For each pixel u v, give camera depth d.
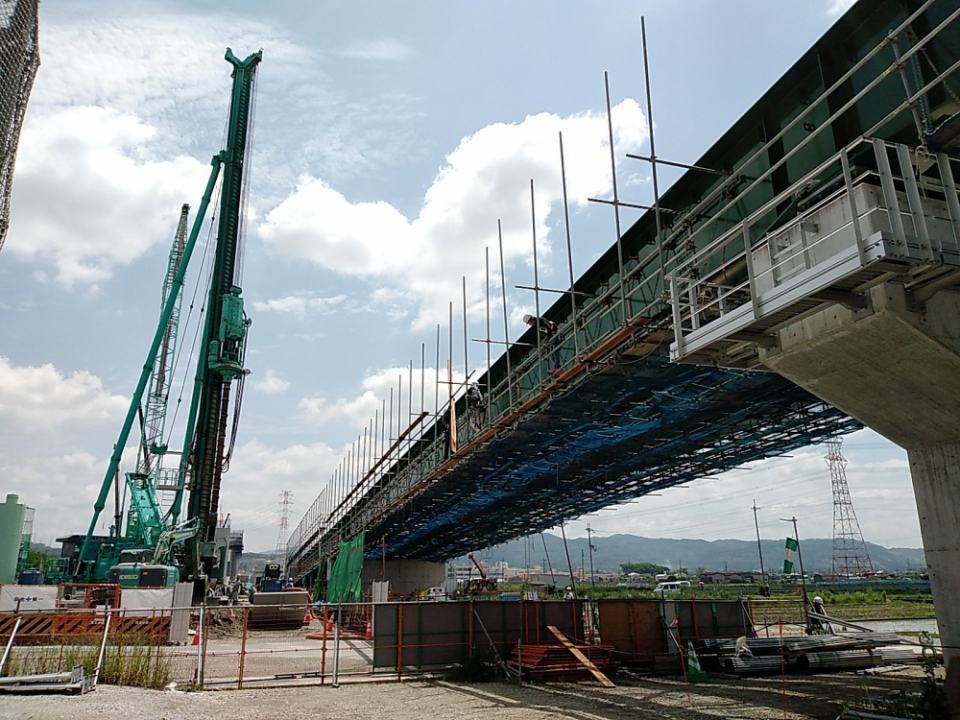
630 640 25.75
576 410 27.97
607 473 39.12
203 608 20.72
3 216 8.66
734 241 18.62
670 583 99.69
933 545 14.05
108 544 54.59
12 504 61.59
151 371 59.50
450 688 20.70
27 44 8.68
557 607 25.77
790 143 17.14
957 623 13.52
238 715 15.25
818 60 16.11
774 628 37.06
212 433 54.28
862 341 12.90
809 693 18.97
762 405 26.66
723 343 15.20
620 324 22.25
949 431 13.61
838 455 130.25
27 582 51.00
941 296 12.55
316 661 27.78
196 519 50.69
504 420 30.31
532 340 32.38
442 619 24.44
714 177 19.88
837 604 65.12
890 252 10.52
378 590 43.53
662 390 25.92
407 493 46.72
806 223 13.40
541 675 21.84
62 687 15.80
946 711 13.34
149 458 64.94
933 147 11.53
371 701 18.00
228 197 61.16
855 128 15.21
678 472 38.72
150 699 16.08
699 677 22.12
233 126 63.31
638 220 23.16
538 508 51.31
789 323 13.82
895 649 25.59
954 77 13.14
